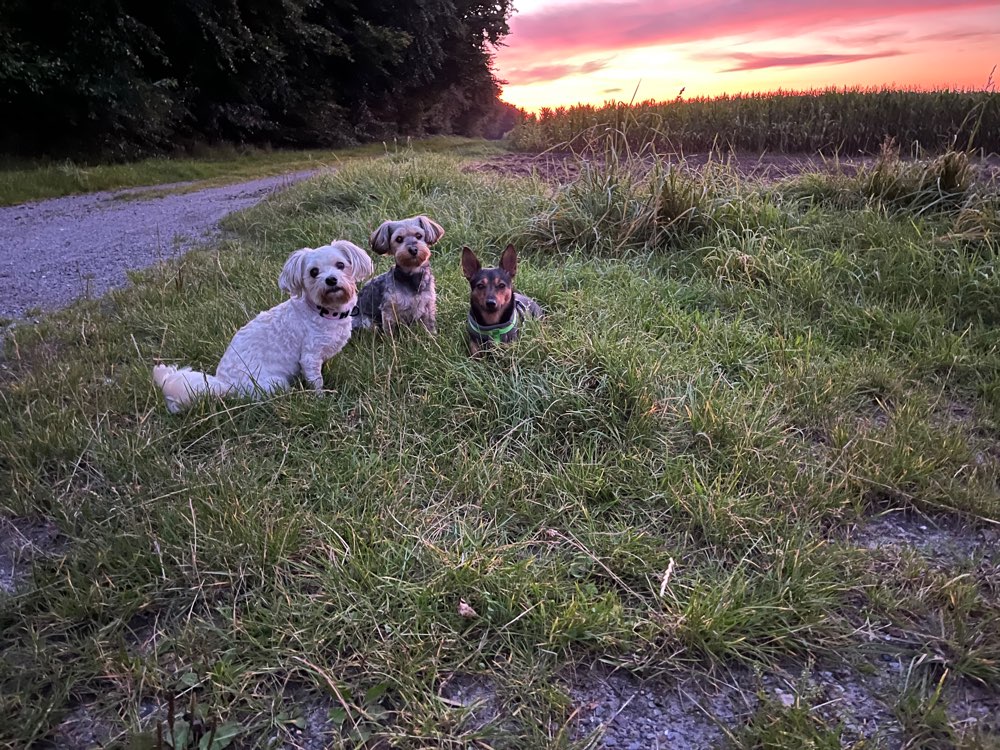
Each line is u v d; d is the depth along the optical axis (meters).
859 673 1.07
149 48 6.82
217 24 7.40
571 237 2.72
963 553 1.28
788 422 1.61
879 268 2.34
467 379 1.69
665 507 1.35
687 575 1.20
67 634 1.10
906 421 1.58
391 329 2.01
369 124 11.88
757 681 1.05
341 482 1.39
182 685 1.02
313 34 9.23
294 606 1.12
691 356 1.82
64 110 6.26
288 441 1.53
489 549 1.21
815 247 2.51
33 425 1.54
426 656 1.05
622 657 1.08
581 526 1.29
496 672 1.05
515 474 1.41
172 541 1.24
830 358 1.88
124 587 1.18
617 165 2.89
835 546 1.25
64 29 6.23
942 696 1.03
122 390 1.71
